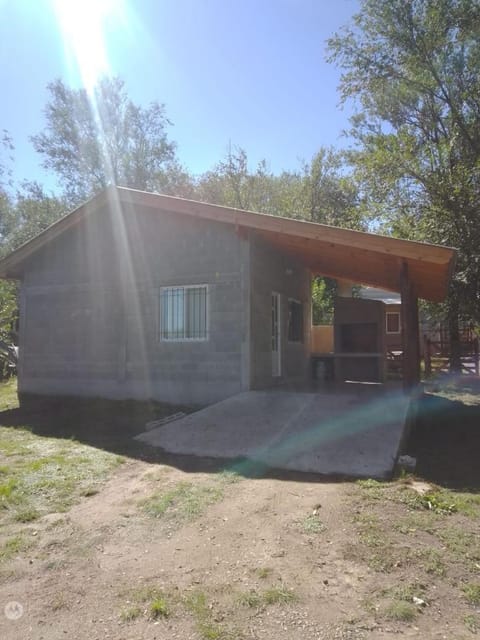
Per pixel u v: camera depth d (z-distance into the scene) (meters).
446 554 3.42
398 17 15.60
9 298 17.75
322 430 6.79
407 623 2.66
